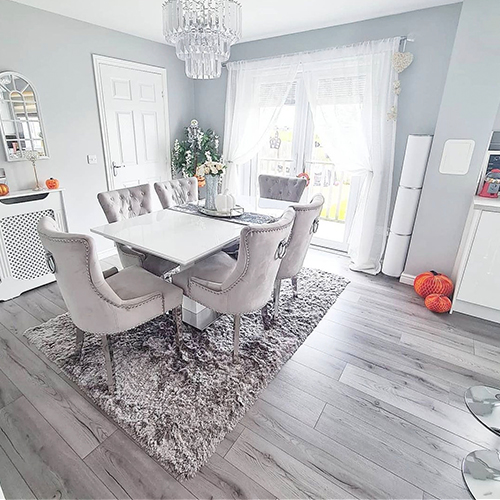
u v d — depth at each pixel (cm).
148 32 341
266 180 340
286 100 382
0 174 268
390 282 317
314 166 403
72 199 330
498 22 222
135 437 149
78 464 138
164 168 431
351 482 133
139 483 131
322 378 190
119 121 360
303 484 132
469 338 230
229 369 192
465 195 263
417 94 289
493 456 144
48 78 289
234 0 219
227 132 419
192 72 238
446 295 271
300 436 153
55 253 144
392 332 236
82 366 192
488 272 238
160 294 183
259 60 367
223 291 184
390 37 289
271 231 165
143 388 177
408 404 173
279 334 228
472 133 248
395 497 128
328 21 302
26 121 280
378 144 305
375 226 327
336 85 321
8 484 130
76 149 324
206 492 128
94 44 318
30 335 222
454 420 164
